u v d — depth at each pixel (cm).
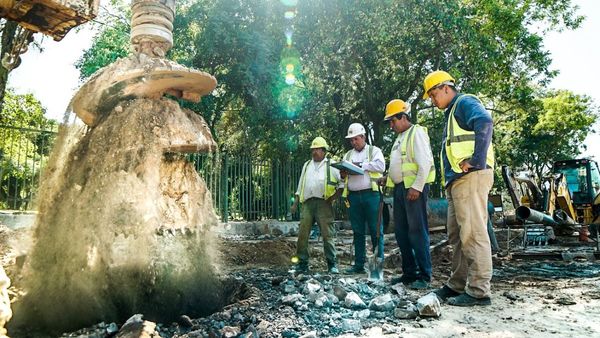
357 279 528
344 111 1909
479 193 403
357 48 1647
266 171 1362
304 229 642
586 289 518
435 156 2180
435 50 1706
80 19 326
